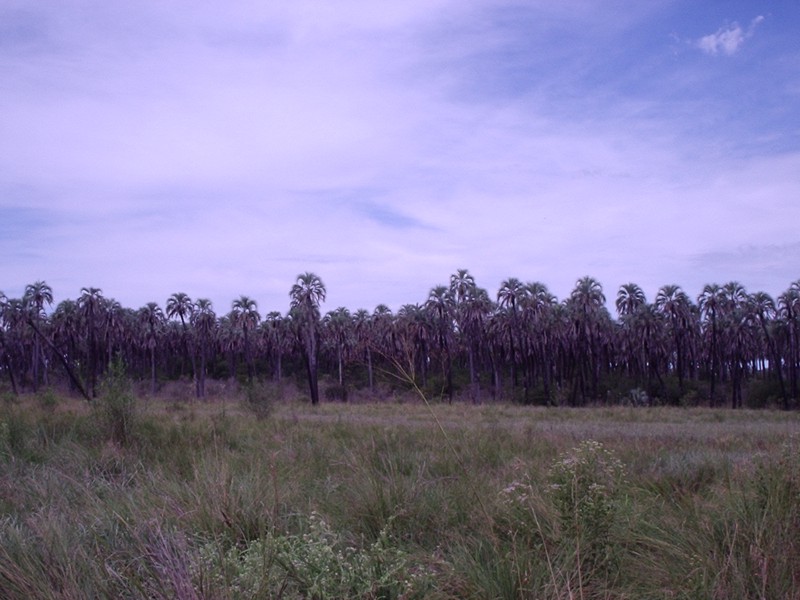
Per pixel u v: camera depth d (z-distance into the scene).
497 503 5.76
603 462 5.61
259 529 5.23
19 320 68.44
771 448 10.61
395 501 6.12
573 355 71.50
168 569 4.06
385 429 12.98
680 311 68.25
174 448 10.60
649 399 65.00
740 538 4.79
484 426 18.55
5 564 4.40
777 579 4.24
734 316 66.31
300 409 36.69
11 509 6.43
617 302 78.56
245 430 14.98
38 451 10.02
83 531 5.13
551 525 5.21
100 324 75.00
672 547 4.94
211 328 82.06
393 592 4.12
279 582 3.95
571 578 4.37
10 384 74.56
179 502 6.05
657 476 8.00
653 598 4.42
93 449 10.13
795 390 60.69
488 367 76.31
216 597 3.71
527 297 70.19
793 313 61.75
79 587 4.05
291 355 77.62
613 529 5.08
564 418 32.69
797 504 5.00
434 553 4.97
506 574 4.34
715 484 7.21
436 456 9.27
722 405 65.44
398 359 5.94
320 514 5.57
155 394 65.19
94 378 67.44
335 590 3.96
